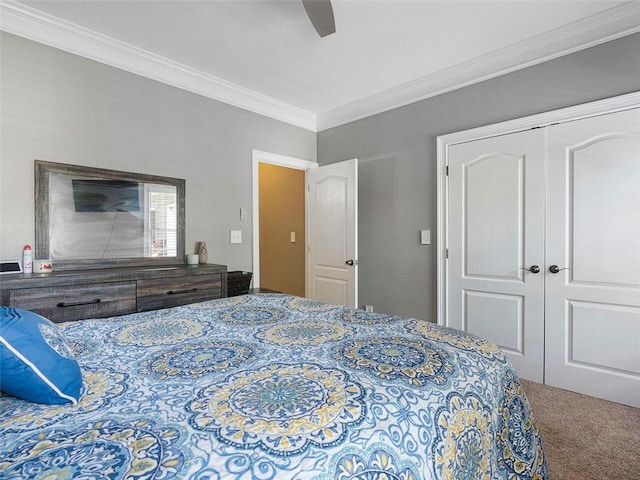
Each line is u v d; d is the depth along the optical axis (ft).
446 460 2.51
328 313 5.28
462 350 3.66
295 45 7.98
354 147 11.85
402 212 10.59
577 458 5.29
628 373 6.97
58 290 6.20
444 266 9.60
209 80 9.60
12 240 6.64
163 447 1.90
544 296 7.95
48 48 7.04
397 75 9.56
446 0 6.40
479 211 8.93
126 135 8.19
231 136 10.36
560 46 7.55
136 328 4.41
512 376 3.90
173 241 9.02
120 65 8.04
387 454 2.17
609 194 7.10
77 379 2.58
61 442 1.94
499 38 7.73
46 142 7.04
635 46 6.72
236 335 4.12
